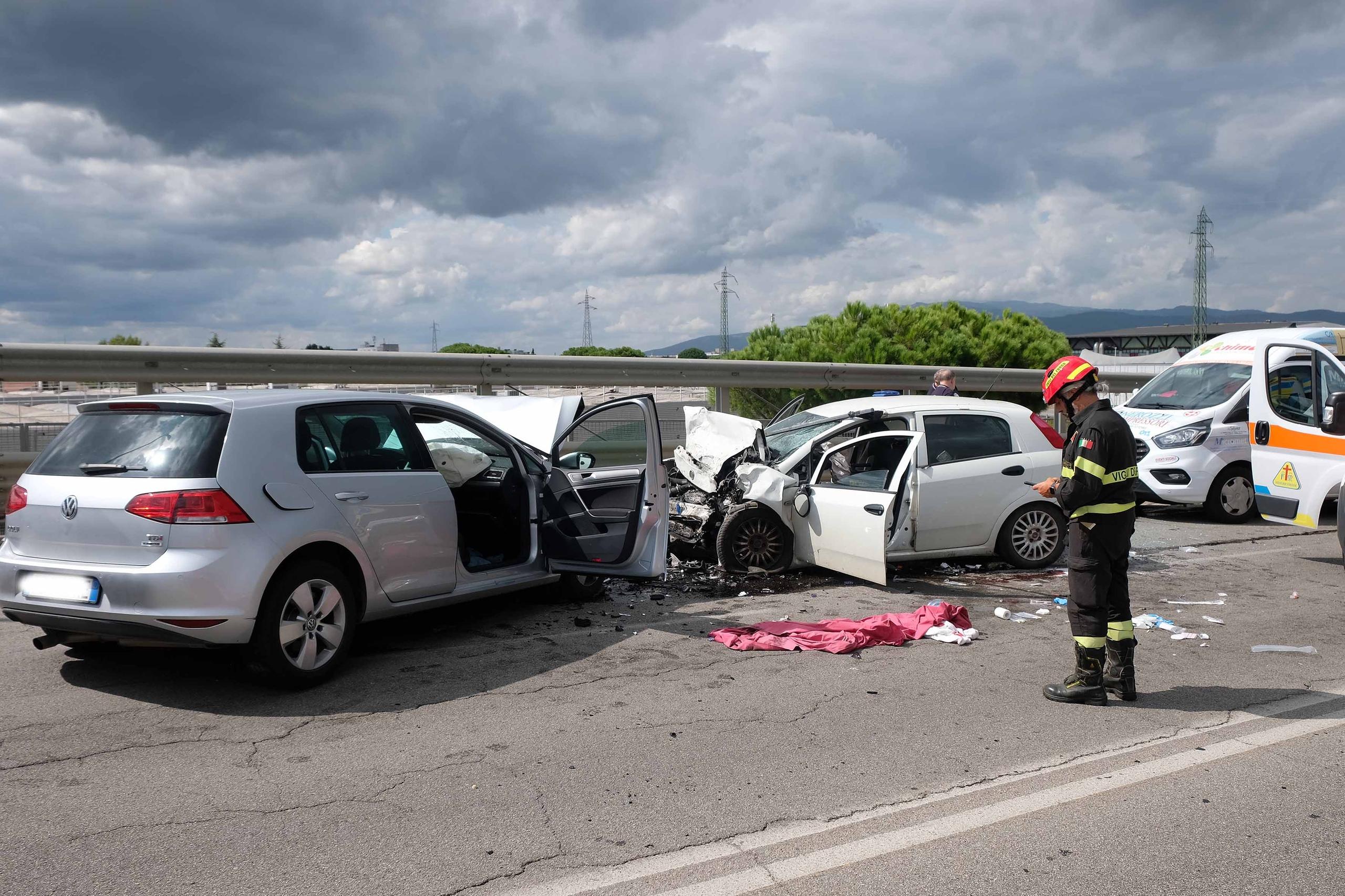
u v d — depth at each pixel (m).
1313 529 11.09
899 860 3.40
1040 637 6.54
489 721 4.82
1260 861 3.40
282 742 4.50
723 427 8.88
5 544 5.25
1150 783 4.11
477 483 7.27
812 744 4.54
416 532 5.88
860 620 6.83
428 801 3.87
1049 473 8.77
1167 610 7.37
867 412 8.60
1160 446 11.67
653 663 5.86
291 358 11.70
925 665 5.87
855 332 18.73
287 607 5.15
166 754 4.35
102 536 4.86
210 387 11.45
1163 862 3.39
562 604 7.43
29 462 10.41
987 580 8.38
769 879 3.26
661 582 8.20
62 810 3.75
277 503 5.09
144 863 3.34
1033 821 3.72
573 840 3.54
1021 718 4.93
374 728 4.70
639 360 13.64
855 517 7.75
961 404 8.90
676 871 3.31
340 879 3.24
